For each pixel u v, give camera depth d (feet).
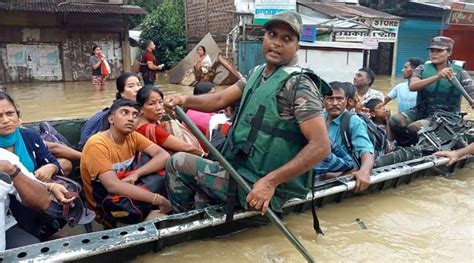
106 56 50.34
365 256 8.21
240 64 41.50
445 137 13.88
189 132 12.05
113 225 9.22
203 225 8.05
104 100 32.48
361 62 42.73
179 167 8.65
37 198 7.66
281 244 8.57
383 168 11.34
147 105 11.01
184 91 39.58
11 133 8.50
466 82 15.31
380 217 9.99
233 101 9.49
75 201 8.52
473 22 53.52
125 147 9.93
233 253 8.19
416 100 17.33
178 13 66.39
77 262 6.94
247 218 8.96
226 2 49.34
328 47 41.22
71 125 13.70
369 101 16.43
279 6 39.45
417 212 10.34
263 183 7.40
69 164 11.17
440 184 12.40
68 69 48.37
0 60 45.16
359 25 42.98
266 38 7.97
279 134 7.80
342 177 10.44
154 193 9.29
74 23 47.83
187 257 7.96
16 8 42.75
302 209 9.98
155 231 7.57
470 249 8.56
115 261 7.50
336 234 9.09
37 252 6.66
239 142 8.16
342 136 11.42
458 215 10.21
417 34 56.70
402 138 16.35
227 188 8.39
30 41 46.21
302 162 7.27
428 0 55.83
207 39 44.16
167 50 62.54
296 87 7.49
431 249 8.55
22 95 35.45
